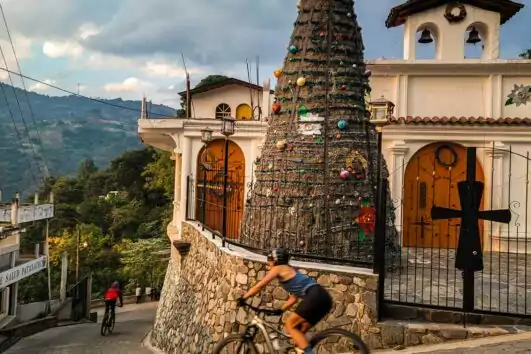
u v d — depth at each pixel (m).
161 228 41.66
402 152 15.85
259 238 10.63
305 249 10.11
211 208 17.44
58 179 57.47
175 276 14.83
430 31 17.92
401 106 16.78
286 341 6.05
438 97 16.81
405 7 17.00
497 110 16.50
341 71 10.98
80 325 22.34
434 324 7.70
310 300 5.55
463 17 17.09
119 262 37.25
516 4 16.72
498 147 15.60
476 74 16.59
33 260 22.12
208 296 10.29
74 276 34.19
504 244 15.58
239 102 24.23
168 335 13.26
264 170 11.08
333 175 10.42
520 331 7.44
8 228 19.44
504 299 8.92
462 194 7.73
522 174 15.66
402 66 16.56
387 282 9.95
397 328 7.61
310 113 10.77
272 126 11.35
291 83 11.15
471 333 7.44
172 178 40.28
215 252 10.38
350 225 10.23
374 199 10.55
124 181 53.06
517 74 16.42
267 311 6.04
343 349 7.70
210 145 17.92
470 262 7.73
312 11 11.27
